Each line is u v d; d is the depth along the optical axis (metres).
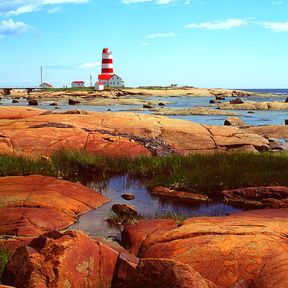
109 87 137.00
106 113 29.11
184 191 15.83
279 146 24.94
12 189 13.61
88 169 19.16
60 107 69.88
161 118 27.69
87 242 7.35
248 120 49.81
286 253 7.94
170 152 22.38
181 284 6.48
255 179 15.47
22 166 17.72
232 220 10.12
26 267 6.65
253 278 7.52
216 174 16.30
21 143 21.77
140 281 6.79
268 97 131.50
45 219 11.57
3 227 10.92
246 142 23.88
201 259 8.09
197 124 26.67
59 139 22.48
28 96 108.62
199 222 10.10
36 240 7.38
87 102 80.69
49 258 6.77
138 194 15.74
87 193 14.43
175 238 9.16
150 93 127.44
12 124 25.14
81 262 7.01
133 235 10.16
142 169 18.66
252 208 14.04
